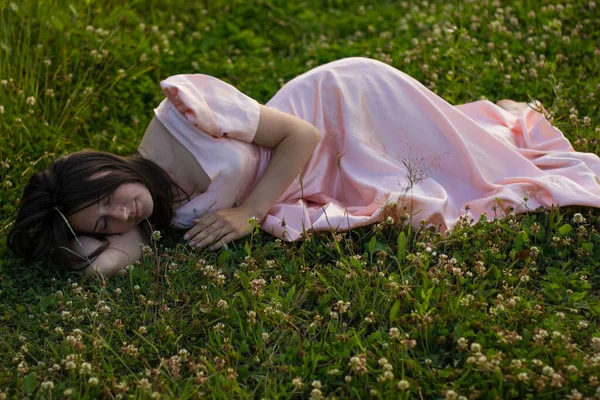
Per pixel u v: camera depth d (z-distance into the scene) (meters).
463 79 4.33
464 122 3.48
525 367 2.41
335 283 2.90
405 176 3.32
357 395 2.38
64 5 4.82
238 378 2.56
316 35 5.48
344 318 2.80
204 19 5.43
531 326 2.60
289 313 2.80
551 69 4.10
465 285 2.87
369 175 3.38
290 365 2.55
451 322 2.66
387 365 2.40
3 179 3.72
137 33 4.97
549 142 3.55
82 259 3.09
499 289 2.88
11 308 2.94
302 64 4.95
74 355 2.56
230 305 2.83
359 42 5.23
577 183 3.28
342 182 3.37
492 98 4.21
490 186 3.34
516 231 3.10
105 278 3.08
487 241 3.07
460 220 3.16
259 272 2.93
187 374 2.58
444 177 3.42
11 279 3.14
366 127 3.44
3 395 2.47
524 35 4.65
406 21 5.32
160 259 3.16
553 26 4.57
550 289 2.80
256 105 3.25
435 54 4.62
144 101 4.58
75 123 4.23
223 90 3.24
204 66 4.85
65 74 4.39
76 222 3.04
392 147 3.45
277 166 3.26
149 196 3.10
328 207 3.29
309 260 3.12
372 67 3.51
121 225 3.09
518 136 3.68
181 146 3.21
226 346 2.61
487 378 2.42
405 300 2.76
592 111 3.95
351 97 3.44
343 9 5.91
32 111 4.04
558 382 2.31
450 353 2.56
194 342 2.75
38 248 3.08
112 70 4.63
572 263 2.99
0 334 2.82
